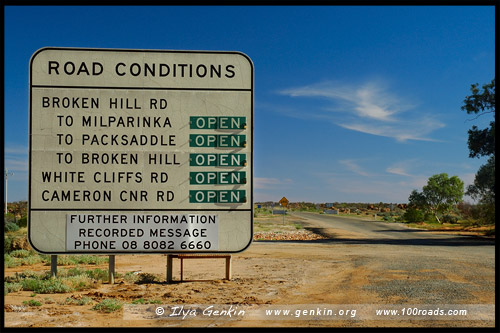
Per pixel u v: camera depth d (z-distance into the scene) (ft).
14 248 71.26
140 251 37.55
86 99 37.35
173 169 37.88
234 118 38.14
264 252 71.87
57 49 37.17
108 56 37.55
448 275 47.19
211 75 38.01
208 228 37.93
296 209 495.00
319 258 63.62
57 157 37.22
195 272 49.67
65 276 44.52
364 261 59.98
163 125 37.81
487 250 77.71
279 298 35.50
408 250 77.41
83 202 37.32
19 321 27.96
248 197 38.17
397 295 36.52
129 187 37.60
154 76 37.76
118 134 37.55
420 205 235.81
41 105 37.06
